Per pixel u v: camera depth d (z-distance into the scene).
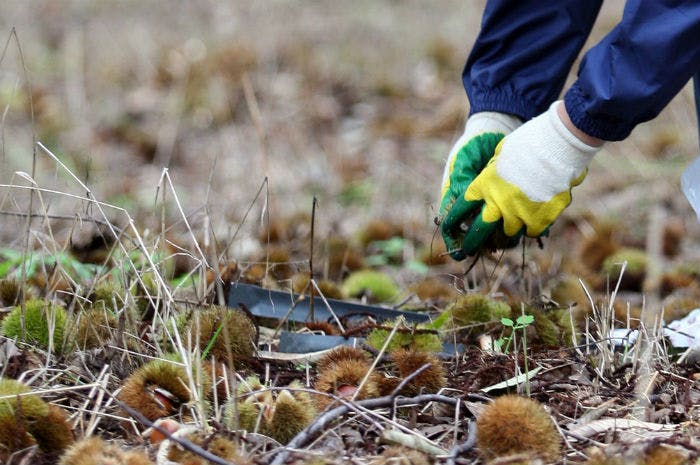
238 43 11.57
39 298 3.55
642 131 8.77
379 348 3.24
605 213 6.72
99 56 11.62
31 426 2.53
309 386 2.97
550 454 2.45
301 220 6.13
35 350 3.10
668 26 2.94
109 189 7.34
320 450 2.56
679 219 6.54
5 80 10.38
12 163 7.68
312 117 9.56
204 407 2.67
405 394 2.92
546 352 3.32
